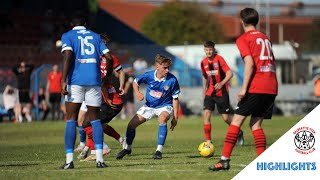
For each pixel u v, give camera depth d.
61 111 76.94
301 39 183.25
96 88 26.98
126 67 81.31
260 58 24.64
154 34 166.38
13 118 76.25
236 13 197.75
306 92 90.56
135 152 36.72
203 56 95.19
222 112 39.94
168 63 31.80
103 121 34.84
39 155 35.56
